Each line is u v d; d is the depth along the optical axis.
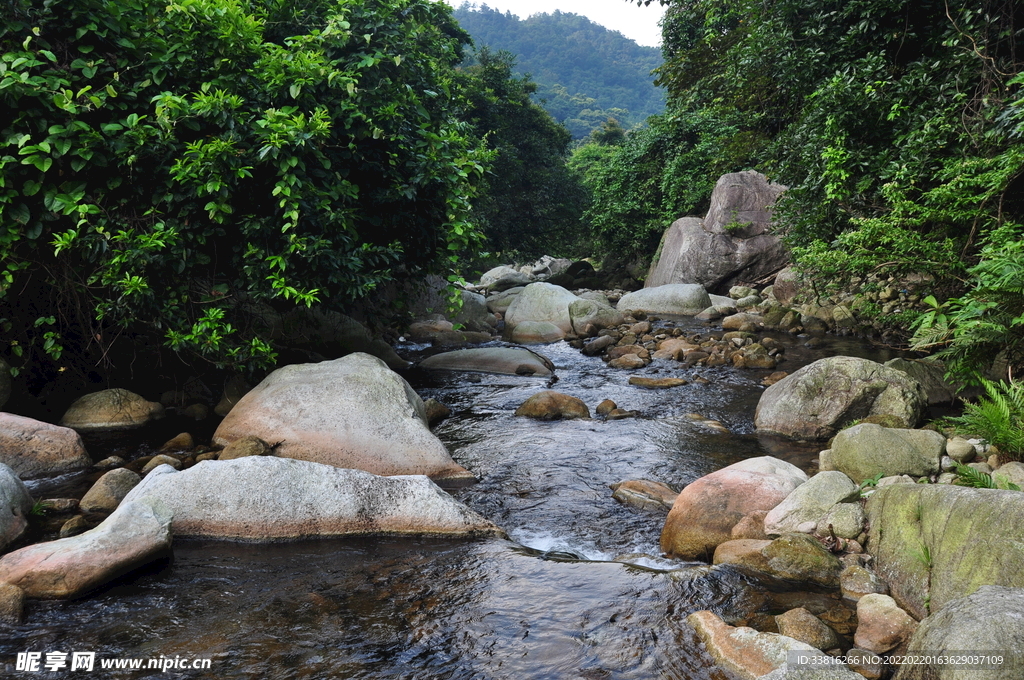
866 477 5.05
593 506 5.22
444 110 8.95
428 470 5.76
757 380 9.20
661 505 5.14
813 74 10.08
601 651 3.21
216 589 3.82
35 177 6.18
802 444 6.55
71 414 6.81
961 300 6.09
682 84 23.11
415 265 8.84
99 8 6.33
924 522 3.71
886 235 7.52
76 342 7.27
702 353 10.62
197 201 6.83
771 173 11.39
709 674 3.02
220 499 4.55
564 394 7.91
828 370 6.88
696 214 23.14
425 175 7.84
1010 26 8.20
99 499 4.89
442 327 13.10
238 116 6.59
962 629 2.67
